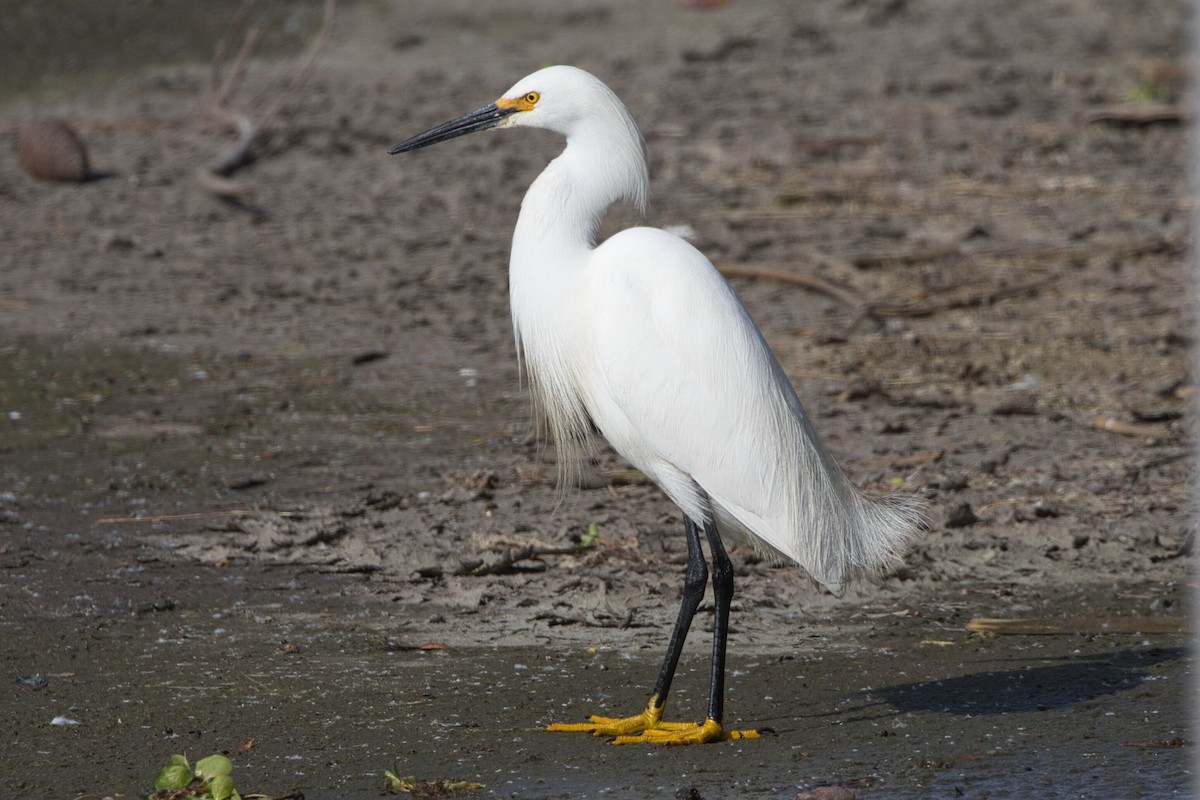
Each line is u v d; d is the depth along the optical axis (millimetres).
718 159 25984
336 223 22188
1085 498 11844
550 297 8367
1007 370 15805
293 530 11102
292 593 10031
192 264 19906
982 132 27906
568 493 12086
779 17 39656
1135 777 7121
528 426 14039
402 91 31062
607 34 37406
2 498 11695
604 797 6957
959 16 40469
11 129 28031
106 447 13164
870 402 14695
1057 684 8500
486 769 7305
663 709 7949
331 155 26375
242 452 13117
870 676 8719
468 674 8695
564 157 8625
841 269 19672
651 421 8039
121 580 10141
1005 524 11273
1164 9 41250
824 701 8320
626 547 10758
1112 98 30656
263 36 36094
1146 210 22594
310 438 13578
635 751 7566
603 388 8273
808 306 18266
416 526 11266
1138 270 19578
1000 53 35594
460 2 39812
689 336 7926
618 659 8992
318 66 33594
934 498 11844
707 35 37281
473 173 25234
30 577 10117
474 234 21578
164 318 17609
